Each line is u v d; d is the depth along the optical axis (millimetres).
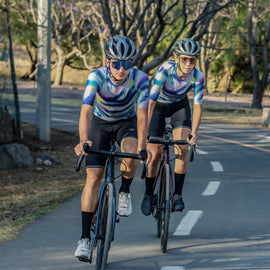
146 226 7754
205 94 61969
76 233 7426
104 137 6039
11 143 15727
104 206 5480
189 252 6457
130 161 5941
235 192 10234
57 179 12648
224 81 71438
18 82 64062
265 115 26438
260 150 16922
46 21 17750
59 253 6469
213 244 6777
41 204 9672
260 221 7961
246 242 6844
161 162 7031
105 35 51969
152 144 7277
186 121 7305
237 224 7805
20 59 76688
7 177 12773
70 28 60812
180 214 8469
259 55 68062
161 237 6484
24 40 64875
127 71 5625
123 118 6117
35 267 5953
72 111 32906
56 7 55438
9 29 16969
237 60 69812
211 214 8453
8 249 6645
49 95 18094
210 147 17641
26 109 32594
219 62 70625
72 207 9180
